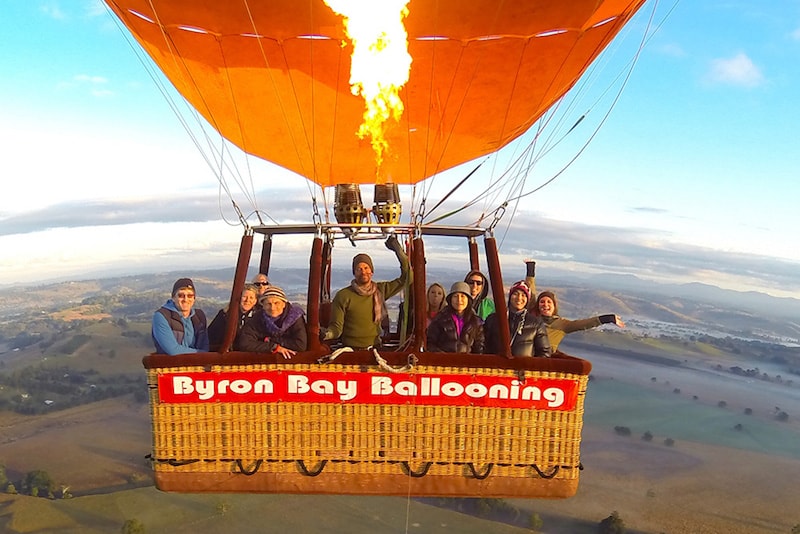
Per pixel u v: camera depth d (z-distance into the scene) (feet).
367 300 16.06
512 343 16.05
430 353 14.35
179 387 14.37
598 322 17.57
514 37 18.08
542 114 20.70
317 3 17.28
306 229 17.51
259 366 14.43
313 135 20.94
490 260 15.06
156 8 16.87
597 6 16.47
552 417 14.43
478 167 20.65
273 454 14.51
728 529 215.72
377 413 14.47
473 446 14.46
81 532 203.72
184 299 15.75
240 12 17.35
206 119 21.11
